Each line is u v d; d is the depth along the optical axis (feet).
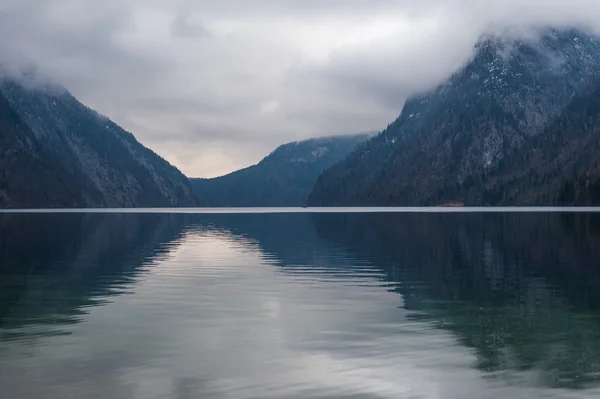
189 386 67.21
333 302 114.42
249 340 86.22
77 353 79.36
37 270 162.50
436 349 81.56
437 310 106.73
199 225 430.20
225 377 70.23
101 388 66.39
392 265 172.45
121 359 76.89
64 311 105.91
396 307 109.40
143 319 99.50
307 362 75.87
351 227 385.91
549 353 79.82
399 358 77.46
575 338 87.15
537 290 127.24
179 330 91.81
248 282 140.26
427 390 66.39
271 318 100.37
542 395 64.95
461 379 69.67
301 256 198.80
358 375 71.05
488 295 121.19
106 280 143.43
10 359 76.64
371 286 133.80
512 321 97.66
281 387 67.15
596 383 68.44
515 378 70.03
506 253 202.80
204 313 104.17
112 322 97.14
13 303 113.39
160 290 128.77
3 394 64.49
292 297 119.96
